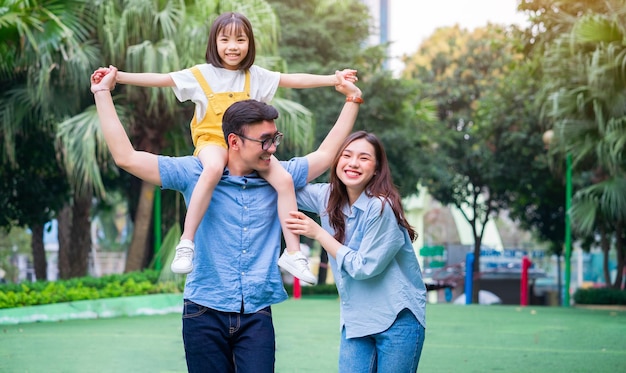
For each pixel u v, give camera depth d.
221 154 3.42
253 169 3.41
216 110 3.58
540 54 15.32
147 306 11.60
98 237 36.00
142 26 12.34
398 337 3.49
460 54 25.36
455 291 27.06
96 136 12.12
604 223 18.64
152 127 13.21
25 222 15.65
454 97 24.53
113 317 11.05
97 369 6.57
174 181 3.39
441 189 23.77
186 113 13.51
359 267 3.39
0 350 7.65
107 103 3.38
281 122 12.91
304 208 3.74
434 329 9.79
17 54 11.34
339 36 19.22
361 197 3.53
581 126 13.11
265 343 3.28
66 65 12.00
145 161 3.36
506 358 7.34
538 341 8.63
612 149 12.21
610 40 12.39
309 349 7.79
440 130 22.89
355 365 3.57
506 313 12.11
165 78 3.58
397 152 19.17
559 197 22.22
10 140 12.59
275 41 13.34
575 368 6.80
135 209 17.97
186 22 12.46
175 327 9.66
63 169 14.29
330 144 3.71
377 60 19.80
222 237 3.32
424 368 6.76
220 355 3.30
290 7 18.97
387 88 18.73
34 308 10.59
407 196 21.41
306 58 18.41
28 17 10.66
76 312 10.93
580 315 11.82
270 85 3.75
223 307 3.27
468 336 9.05
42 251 17.94
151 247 16.19
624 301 15.59
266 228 3.39
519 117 21.00
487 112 21.89
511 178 22.11
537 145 20.81
